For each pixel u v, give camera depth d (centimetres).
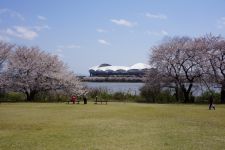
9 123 2020
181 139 1511
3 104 3725
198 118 2362
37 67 4600
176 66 4738
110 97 4816
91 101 4484
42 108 3158
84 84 5056
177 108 3300
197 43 4766
